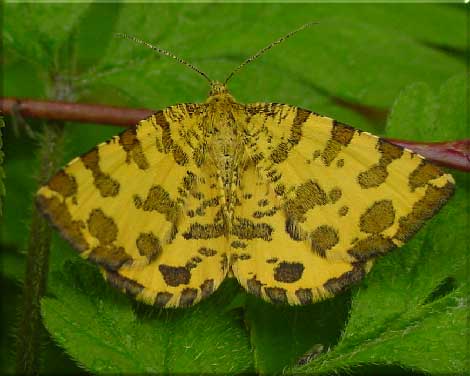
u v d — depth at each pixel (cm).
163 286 8
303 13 9
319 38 9
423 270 8
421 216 7
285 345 8
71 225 7
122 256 8
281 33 9
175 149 8
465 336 8
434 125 8
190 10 9
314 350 8
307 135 8
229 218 8
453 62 9
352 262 8
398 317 8
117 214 8
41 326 8
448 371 7
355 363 8
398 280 8
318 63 9
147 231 8
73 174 7
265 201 8
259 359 8
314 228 8
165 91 9
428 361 7
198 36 9
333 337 8
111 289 8
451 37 9
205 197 8
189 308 8
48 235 8
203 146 8
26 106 8
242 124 8
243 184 8
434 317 8
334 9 9
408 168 8
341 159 8
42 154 9
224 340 8
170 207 8
